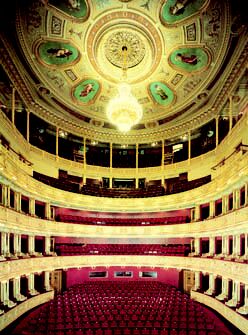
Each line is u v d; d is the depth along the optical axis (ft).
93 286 62.80
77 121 70.74
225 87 51.83
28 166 58.44
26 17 40.78
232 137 51.11
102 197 72.18
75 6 41.60
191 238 66.64
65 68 52.85
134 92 61.67
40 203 61.21
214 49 45.98
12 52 45.21
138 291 57.62
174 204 67.51
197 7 40.52
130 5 43.01
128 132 76.43
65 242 69.05
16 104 57.77
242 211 41.14
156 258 66.85
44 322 38.78
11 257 45.27
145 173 77.77
